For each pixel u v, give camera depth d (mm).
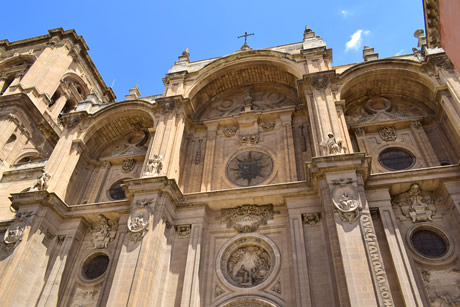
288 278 18016
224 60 28562
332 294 16125
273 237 19719
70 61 46125
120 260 18344
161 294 18219
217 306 17906
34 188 23562
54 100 44188
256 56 28094
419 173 18734
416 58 24891
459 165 18406
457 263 16547
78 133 28156
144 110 27656
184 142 26094
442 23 13578
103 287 19500
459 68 12555
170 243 20109
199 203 21391
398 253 16312
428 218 18094
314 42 28156
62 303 20266
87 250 22484
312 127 21875
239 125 26609
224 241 20359
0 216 27938
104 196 26156
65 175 25500
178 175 23547
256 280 18688
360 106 25844
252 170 23953
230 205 21375
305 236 18656
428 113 23812
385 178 18938
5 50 49188
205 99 29703
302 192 19984
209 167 24484
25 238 20844
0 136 33781
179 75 28734
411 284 15195
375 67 24344
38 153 37875
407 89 24766
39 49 47281
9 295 18906
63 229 22984
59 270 21109
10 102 36375
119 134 30203
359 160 18219
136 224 19344
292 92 28391
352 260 15258
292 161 23125
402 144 22672
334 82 24250
